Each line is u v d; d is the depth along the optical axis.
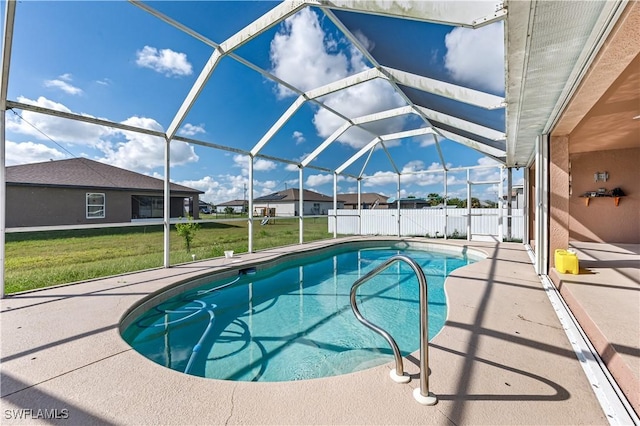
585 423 1.57
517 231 10.15
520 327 2.88
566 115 3.79
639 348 2.02
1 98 3.67
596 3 1.80
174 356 3.28
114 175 15.41
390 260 1.91
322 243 9.95
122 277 4.99
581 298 3.10
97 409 1.72
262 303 5.06
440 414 1.64
